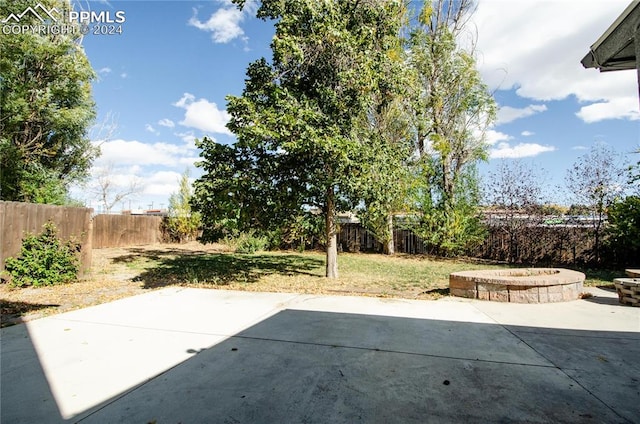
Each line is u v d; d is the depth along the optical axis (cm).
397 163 787
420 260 1288
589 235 1052
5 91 1133
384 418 221
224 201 714
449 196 1359
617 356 326
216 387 266
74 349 349
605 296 607
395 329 417
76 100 1406
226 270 948
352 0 757
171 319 461
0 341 372
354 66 723
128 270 947
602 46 319
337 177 706
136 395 254
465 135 1396
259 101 759
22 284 668
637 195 966
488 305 542
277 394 254
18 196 1184
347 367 304
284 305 543
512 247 1217
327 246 841
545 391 256
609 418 219
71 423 218
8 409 235
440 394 253
